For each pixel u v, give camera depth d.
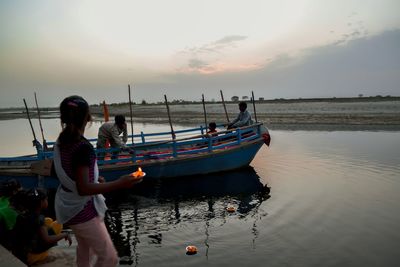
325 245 5.87
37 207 4.65
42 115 90.38
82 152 2.58
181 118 44.19
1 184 4.73
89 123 2.80
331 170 11.53
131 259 5.56
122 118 10.19
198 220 7.42
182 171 11.02
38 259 4.77
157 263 5.38
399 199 8.27
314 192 9.10
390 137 19.09
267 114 41.16
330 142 18.02
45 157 10.07
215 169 11.52
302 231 6.52
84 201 2.75
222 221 7.29
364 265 5.13
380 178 10.27
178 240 6.32
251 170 12.00
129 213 8.04
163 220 7.51
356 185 9.62
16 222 4.55
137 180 2.67
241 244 6.02
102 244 2.88
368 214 7.32
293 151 15.64
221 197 9.12
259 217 7.43
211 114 48.88
